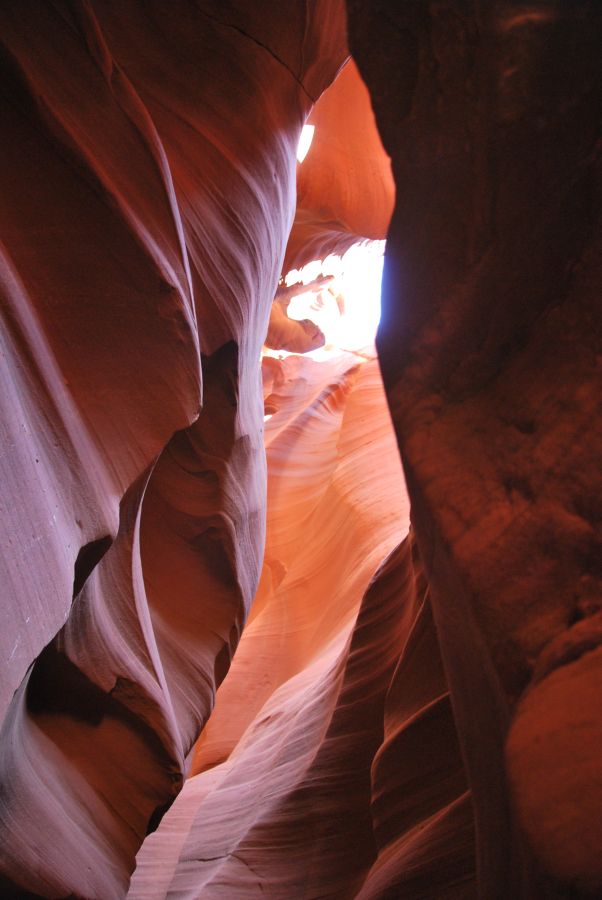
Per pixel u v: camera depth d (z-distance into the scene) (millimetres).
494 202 1911
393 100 2230
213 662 5734
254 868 5699
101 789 4133
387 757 4949
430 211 2117
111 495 3613
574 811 1229
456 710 2219
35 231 3588
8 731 3229
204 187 5609
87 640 4105
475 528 1733
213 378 5793
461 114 1997
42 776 3684
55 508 3035
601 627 1393
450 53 2027
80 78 4102
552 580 1539
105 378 3764
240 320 5660
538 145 1779
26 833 3270
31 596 2711
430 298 2115
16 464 2715
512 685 1497
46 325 3484
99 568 4285
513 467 1733
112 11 5660
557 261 1764
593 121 1664
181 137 5637
